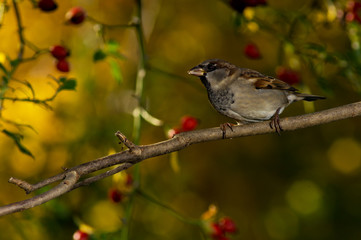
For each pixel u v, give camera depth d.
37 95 9.77
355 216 12.04
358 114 6.49
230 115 8.34
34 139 9.54
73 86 5.91
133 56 11.27
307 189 12.34
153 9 11.38
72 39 10.27
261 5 8.29
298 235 12.20
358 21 7.93
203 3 12.00
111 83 10.97
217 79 8.16
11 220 8.01
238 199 12.30
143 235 11.13
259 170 12.34
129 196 7.48
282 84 8.13
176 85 11.67
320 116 6.51
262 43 11.90
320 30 11.42
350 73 7.73
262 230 12.33
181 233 11.40
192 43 12.09
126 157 5.48
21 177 9.64
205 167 12.16
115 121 10.44
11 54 9.87
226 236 7.53
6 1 6.93
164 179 11.15
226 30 12.05
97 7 11.12
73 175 5.05
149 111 11.04
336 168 12.48
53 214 8.33
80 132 9.95
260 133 6.59
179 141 6.01
